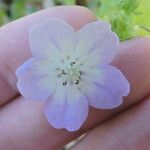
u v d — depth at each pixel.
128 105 0.05
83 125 0.05
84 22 0.05
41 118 0.05
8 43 0.05
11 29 0.05
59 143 0.05
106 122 0.05
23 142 0.05
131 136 0.05
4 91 0.05
